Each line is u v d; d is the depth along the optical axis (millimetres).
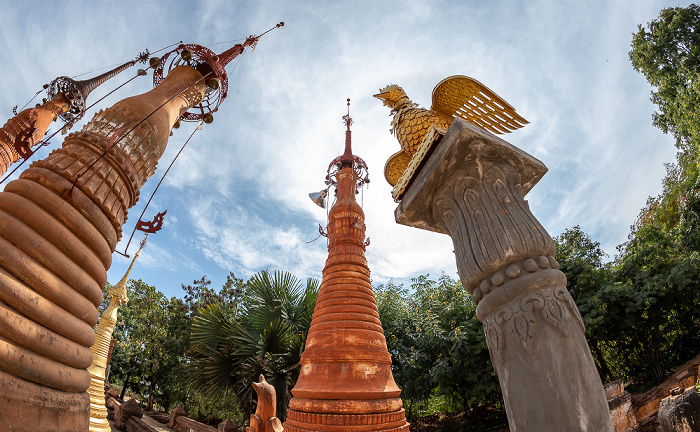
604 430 2561
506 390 2854
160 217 4238
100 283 3496
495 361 3018
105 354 11117
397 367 15055
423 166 3879
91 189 3371
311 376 6477
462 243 3396
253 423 6418
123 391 25656
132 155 3939
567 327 2809
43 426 2598
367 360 6461
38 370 2643
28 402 2535
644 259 12477
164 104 4473
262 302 15258
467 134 3389
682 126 16844
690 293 11633
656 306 11961
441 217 3746
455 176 3633
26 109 7000
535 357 2736
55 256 3006
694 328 12867
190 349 15070
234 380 14320
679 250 13484
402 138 4520
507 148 3570
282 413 12352
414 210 3932
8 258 2732
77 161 3459
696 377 8812
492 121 4211
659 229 14148
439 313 14992
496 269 3113
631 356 13320
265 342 13398
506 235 3133
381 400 6180
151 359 24094
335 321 6922
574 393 2604
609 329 12555
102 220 3475
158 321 24734
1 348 2449
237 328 13766
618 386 9484
